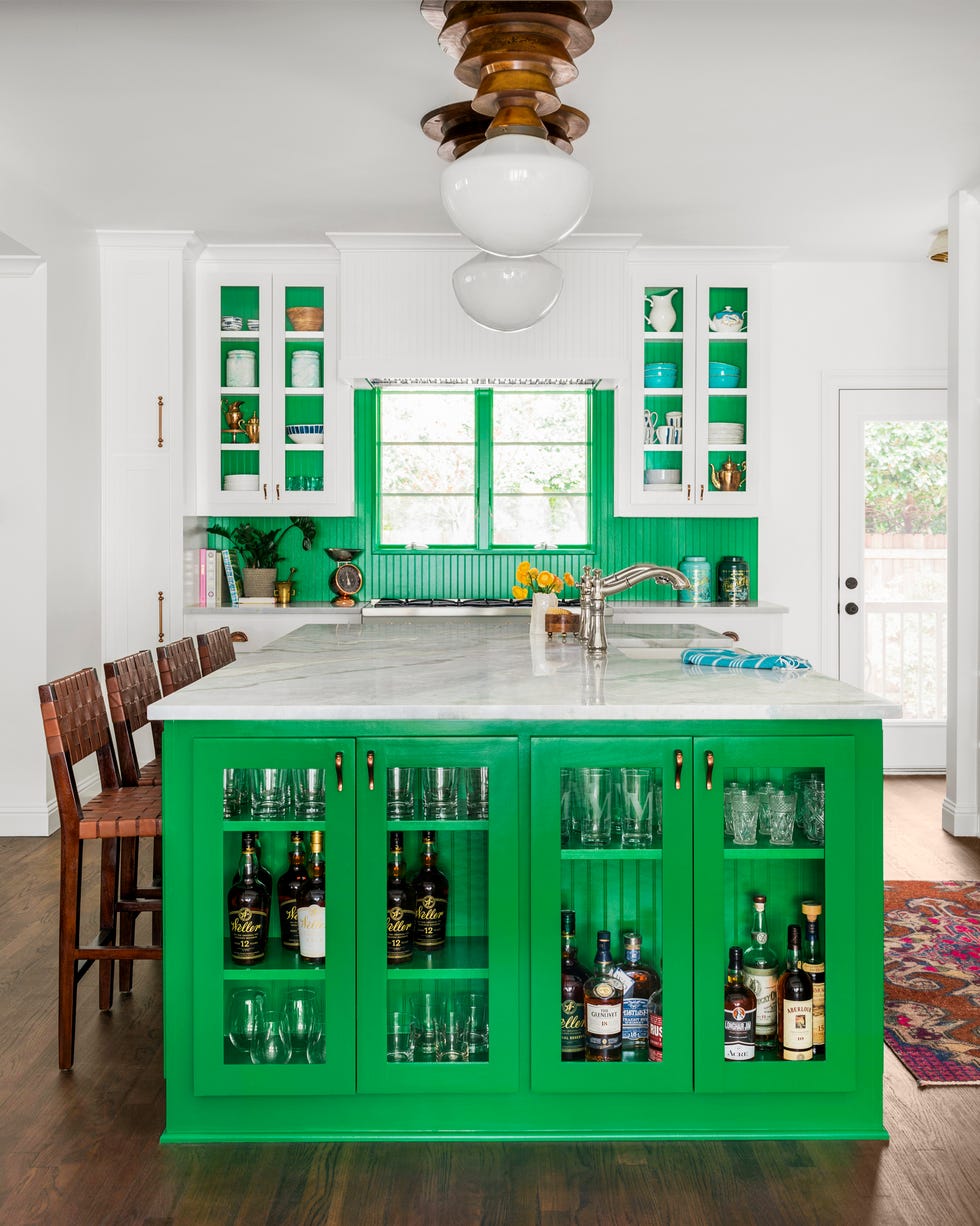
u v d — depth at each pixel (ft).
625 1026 8.03
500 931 7.81
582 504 20.51
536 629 13.29
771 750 7.82
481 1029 8.02
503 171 7.57
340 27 10.62
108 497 18.13
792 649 20.15
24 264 15.61
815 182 15.26
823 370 19.92
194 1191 7.18
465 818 7.86
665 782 7.80
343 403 18.81
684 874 7.82
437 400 20.43
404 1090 7.84
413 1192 7.18
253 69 11.55
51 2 10.10
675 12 10.30
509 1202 7.06
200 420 18.84
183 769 7.86
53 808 16.58
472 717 7.72
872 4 10.21
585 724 7.82
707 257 18.61
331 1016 7.80
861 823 7.94
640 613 18.61
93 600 17.84
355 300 17.85
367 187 15.42
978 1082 8.67
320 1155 7.68
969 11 10.36
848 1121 7.96
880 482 20.12
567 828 7.93
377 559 20.11
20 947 11.54
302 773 7.89
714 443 18.98
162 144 13.73
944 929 12.16
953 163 14.56
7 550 15.96
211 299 18.76
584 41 9.09
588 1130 7.92
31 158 14.24
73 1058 9.02
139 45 10.98
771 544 20.10
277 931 8.54
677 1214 6.91
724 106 12.55
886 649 20.25
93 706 9.76
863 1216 6.89
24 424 15.89
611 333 17.93
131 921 10.44
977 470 16.17
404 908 8.01
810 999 7.89
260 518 19.97
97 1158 7.59
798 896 8.24
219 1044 7.84
